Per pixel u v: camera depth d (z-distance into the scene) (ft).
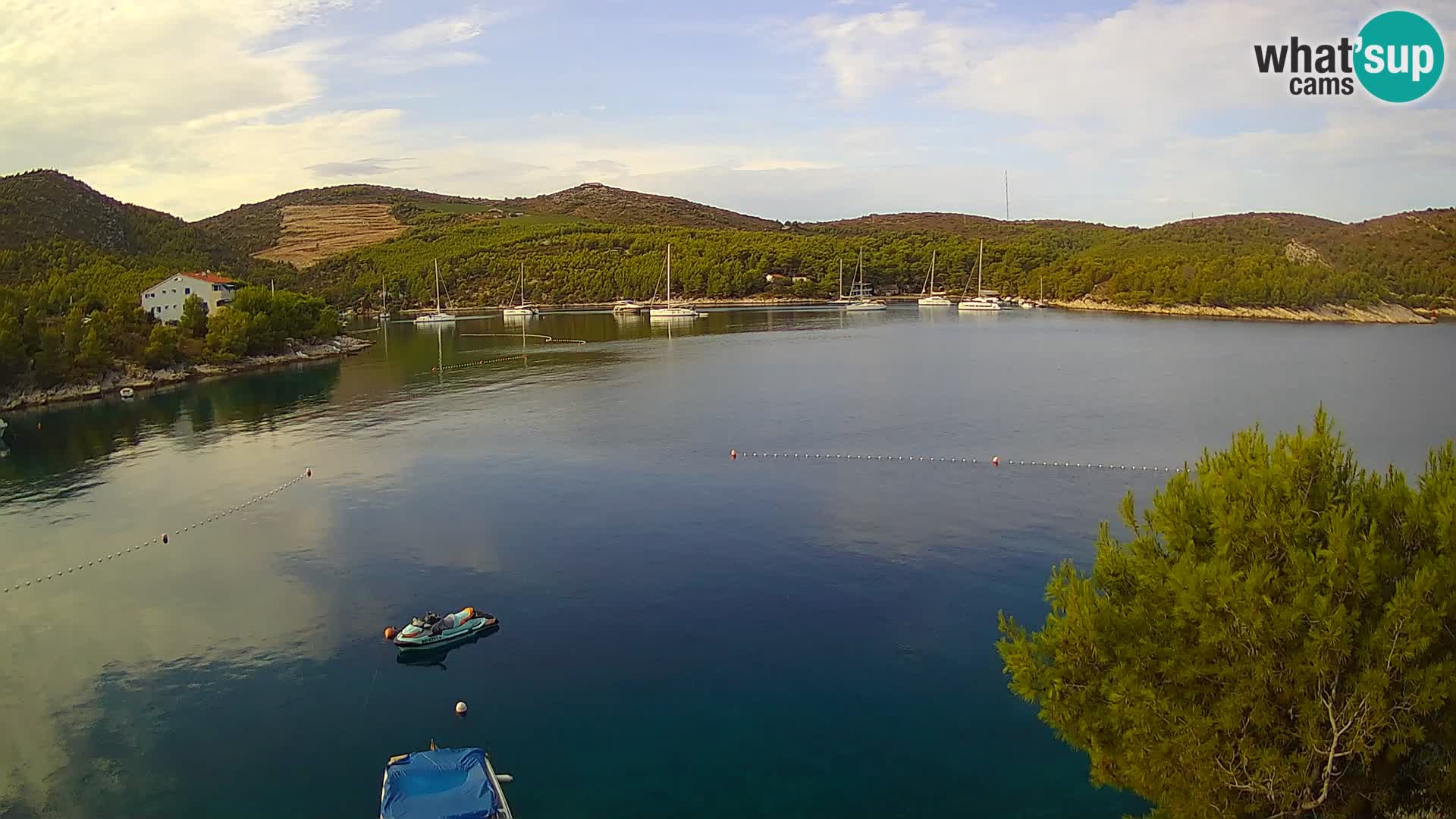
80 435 327.67
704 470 246.47
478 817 90.68
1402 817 59.31
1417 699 56.65
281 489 240.73
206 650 143.54
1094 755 68.80
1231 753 61.82
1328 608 59.00
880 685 126.52
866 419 315.99
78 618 157.79
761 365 484.33
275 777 108.47
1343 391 362.74
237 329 522.88
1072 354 509.35
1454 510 59.88
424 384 439.63
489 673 132.67
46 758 113.80
